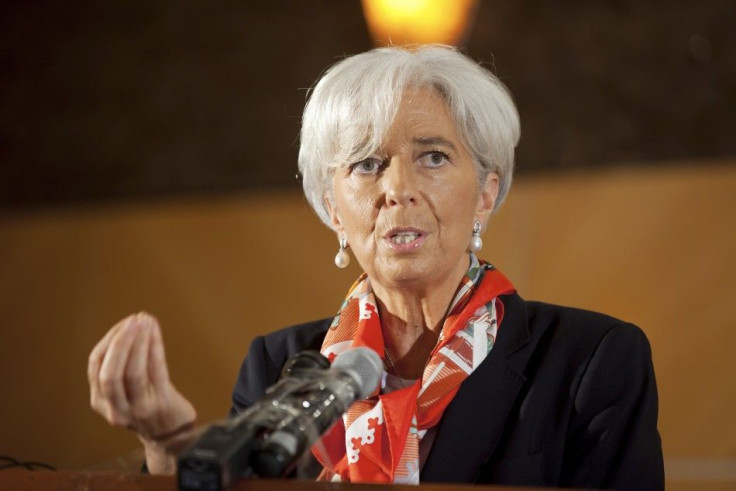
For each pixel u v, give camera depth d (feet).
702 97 42.32
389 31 27.76
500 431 11.82
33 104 49.29
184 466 7.59
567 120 43.21
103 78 49.03
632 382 11.98
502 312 12.78
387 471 11.54
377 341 12.68
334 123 12.35
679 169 40.68
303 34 47.32
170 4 48.83
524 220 38.19
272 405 8.57
